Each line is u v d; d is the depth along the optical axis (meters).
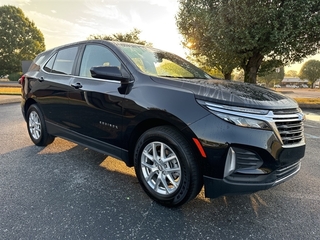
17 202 2.23
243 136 1.84
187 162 2.02
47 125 3.62
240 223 2.02
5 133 4.77
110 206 2.21
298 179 2.94
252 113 1.87
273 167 1.92
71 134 3.16
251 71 11.63
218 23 9.66
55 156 3.51
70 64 3.28
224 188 1.91
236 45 9.63
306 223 2.04
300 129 2.16
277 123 1.95
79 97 2.93
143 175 2.37
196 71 3.31
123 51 2.75
